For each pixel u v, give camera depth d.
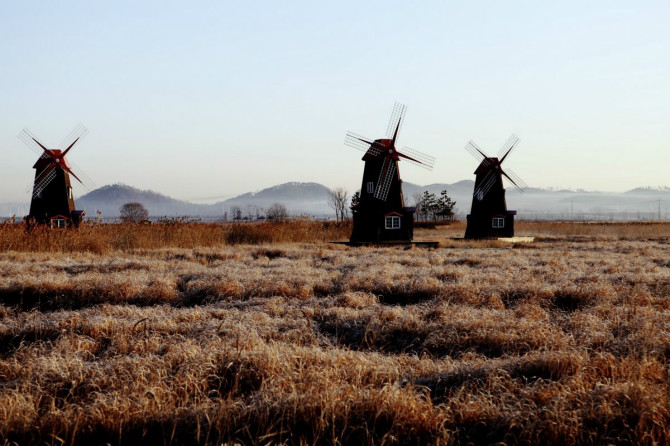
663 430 7.09
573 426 7.19
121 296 16.30
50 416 7.57
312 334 11.88
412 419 7.53
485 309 13.72
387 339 12.24
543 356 9.36
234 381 8.83
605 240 47.88
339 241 43.59
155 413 7.68
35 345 11.41
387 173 43.34
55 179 44.31
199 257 26.61
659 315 12.59
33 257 26.31
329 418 7.56
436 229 82.69
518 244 41.75
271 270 21.14
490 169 52.62
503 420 7.45
